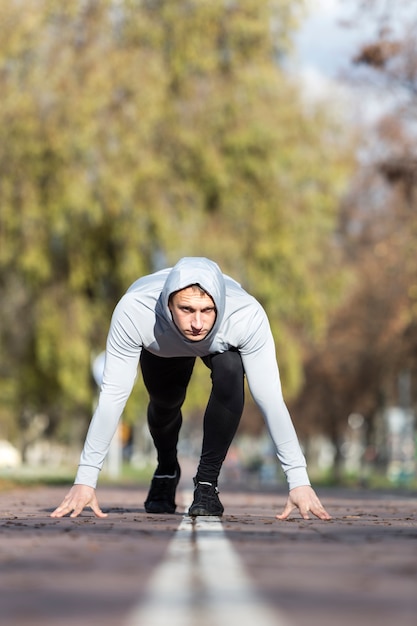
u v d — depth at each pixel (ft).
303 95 124.67
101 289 120.06
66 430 238.68
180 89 119.75
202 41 120.16
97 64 111.14
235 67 121.80
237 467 272.10
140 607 12.96
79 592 14.43
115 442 149.48
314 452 318.86
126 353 30.09
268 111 121.19
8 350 123.13
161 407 33.63
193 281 28.50
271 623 11.60
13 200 110.93
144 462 308.60
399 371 199.00
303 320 123.85
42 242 112.06
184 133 117.19
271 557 19.12
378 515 35.40
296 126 122.52
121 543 21.72
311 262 123.95
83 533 24.20
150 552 19.86
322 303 124.36
